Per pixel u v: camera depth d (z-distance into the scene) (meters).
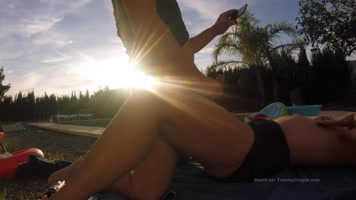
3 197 2.98
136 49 1.51
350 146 1.67
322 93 15.52
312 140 1.69
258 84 15.73
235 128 1.50
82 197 1.29
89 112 26.84
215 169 1.67
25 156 3.86
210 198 1.56
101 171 1.31
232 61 15.49
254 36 14.45
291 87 15.72
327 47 11.47
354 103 14.23
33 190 3.16
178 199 1.63
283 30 14.39
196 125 1.44
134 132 1.37
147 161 1.62
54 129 12.52
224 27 2.31
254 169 1.61
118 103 24.44
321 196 1.39
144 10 1.44
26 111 29.42
